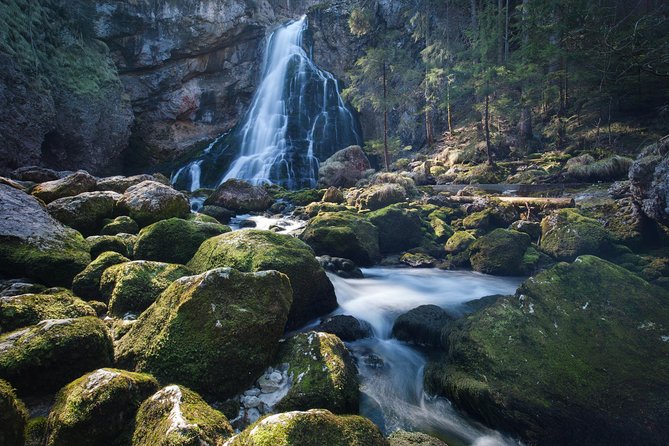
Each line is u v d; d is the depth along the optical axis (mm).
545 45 17969
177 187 25562
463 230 11016
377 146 23484
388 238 10578
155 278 5059
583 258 5168
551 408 3496
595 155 16328
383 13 30453
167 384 3420
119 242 6574
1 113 18188
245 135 29734
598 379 3686
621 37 16250
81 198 8188
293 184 24969
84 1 25516
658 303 4465
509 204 11234
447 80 22953
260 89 32688
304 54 33031
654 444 3139
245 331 3738
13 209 6199
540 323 4391
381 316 6250
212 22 30266
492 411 3686
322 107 29312
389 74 21797
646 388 3527
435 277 8531
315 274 5918
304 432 2500
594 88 18984
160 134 29312
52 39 22422
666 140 8273
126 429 2768
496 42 20562
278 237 6402
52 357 3125
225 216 12867
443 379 4246
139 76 28656
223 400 3473
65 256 5758
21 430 2295
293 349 4031
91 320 3576
